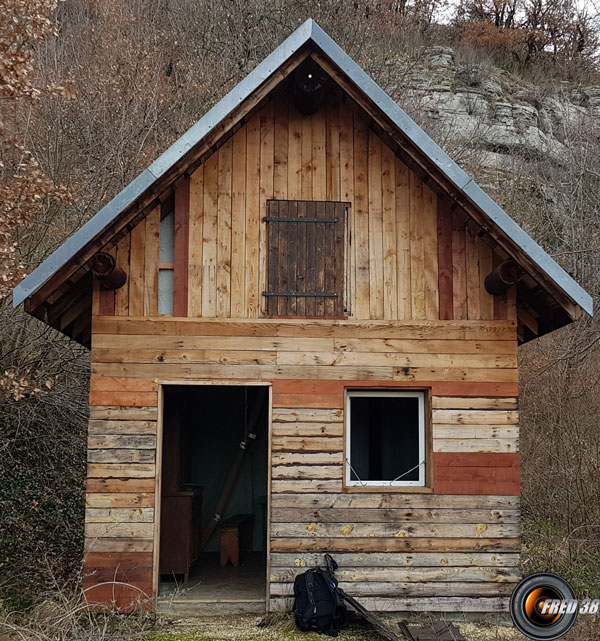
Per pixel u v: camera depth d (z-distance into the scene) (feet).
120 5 70.03
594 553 33.76
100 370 25.39
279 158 26.94
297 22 73.46
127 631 23.09
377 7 84.12
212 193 26.53
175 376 25.55
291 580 24.94
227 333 25.93
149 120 58.03
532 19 108.78
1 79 30.01
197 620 25.00
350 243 26.81
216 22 73.36
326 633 23.38
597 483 37.76
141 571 24.53
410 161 26.78
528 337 30.27
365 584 25.07
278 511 25.25
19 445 43.39
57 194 33.32
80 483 42.50
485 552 25.54
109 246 25.91
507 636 23.44
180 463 31.19
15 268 32.35
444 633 22.93
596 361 50.96
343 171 27.09
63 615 22.67
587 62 102.63
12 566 32.32
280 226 26.66
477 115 85.40
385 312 26.58
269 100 26.89
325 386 25.96
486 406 26.32
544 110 90.63
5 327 40.60
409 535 25.43
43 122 49.98
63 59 61.67
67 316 27.68
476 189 24.53
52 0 30.71
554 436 43.50
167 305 25.98
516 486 26.00
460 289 26.89
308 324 26.16
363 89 24.66
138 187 23.50
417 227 27.07
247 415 35.32
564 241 58.75
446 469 25.88
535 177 71.97
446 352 26.48
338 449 25.71
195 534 32.45
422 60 90.74
